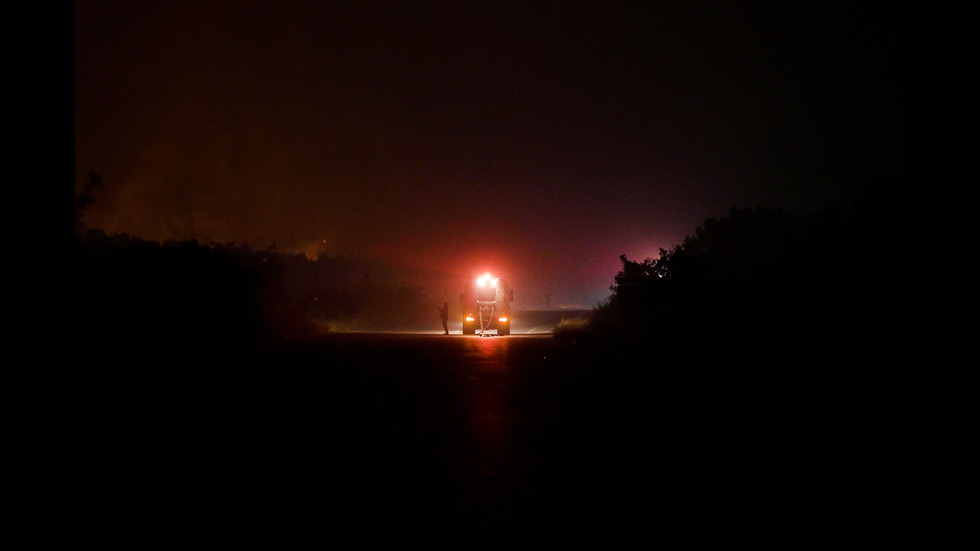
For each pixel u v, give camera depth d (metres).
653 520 7.50
